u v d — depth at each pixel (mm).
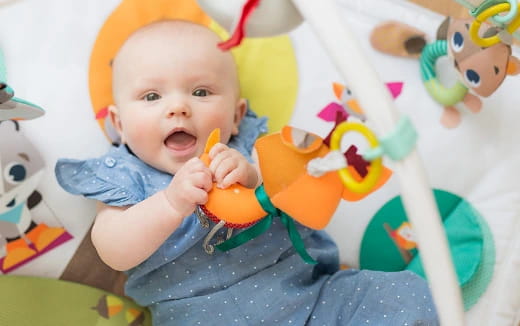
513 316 1006
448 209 1051
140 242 838
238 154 820
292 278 921
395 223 1054
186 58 912
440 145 1055
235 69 980
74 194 936
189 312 909
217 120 918
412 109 1068
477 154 1048
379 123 531
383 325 863
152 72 904
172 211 803
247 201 752
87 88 1042
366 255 1059
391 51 1079
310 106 1086
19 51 1027
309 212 694
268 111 1084
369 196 1060
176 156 907
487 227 1021
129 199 907
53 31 1042
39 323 962
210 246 840
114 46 1056
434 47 1027
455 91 1030
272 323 899
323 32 532
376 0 1092
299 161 688
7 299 958
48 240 1001
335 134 598
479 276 1009
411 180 542
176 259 913
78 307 992
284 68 1096
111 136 1033
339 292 919
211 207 767
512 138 1040
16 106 726
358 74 527
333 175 682
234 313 899
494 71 913
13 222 972
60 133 1017
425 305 871
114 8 1063
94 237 896
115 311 1003
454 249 1028
